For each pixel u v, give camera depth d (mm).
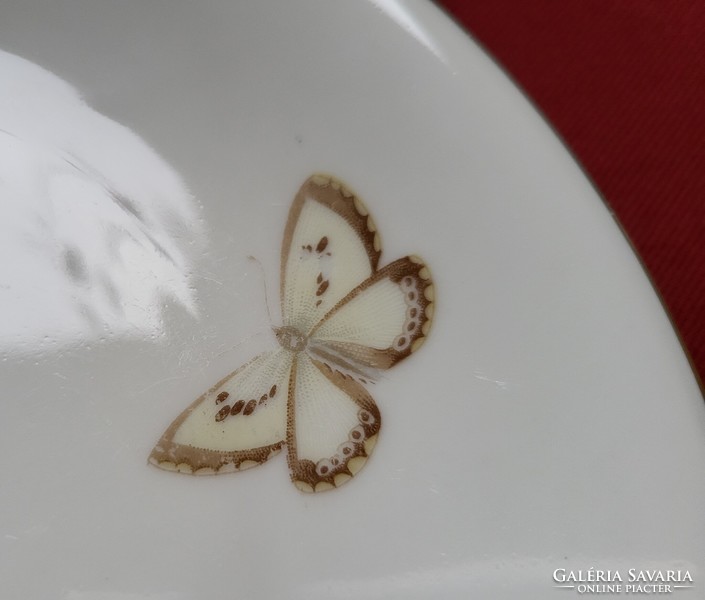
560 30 211
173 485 177
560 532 163
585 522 162
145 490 177
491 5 212
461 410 171
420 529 169
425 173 176
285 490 175
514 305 170
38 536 175
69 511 176
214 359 182
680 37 210
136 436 179
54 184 190
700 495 159
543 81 208
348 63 179
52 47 191
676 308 196
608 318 165
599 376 165
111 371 183
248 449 177
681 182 203
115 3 186
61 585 173
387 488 172
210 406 180
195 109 188
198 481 177
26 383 182
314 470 175
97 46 189
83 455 179
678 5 212
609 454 163
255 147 186
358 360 177
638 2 212
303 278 182
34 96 192
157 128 190
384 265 178
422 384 174
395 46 176
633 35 210
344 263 180
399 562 168
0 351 183
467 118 174
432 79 175
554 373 167
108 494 177
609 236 168
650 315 165
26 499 177
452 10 212
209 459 177
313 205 182
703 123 206
